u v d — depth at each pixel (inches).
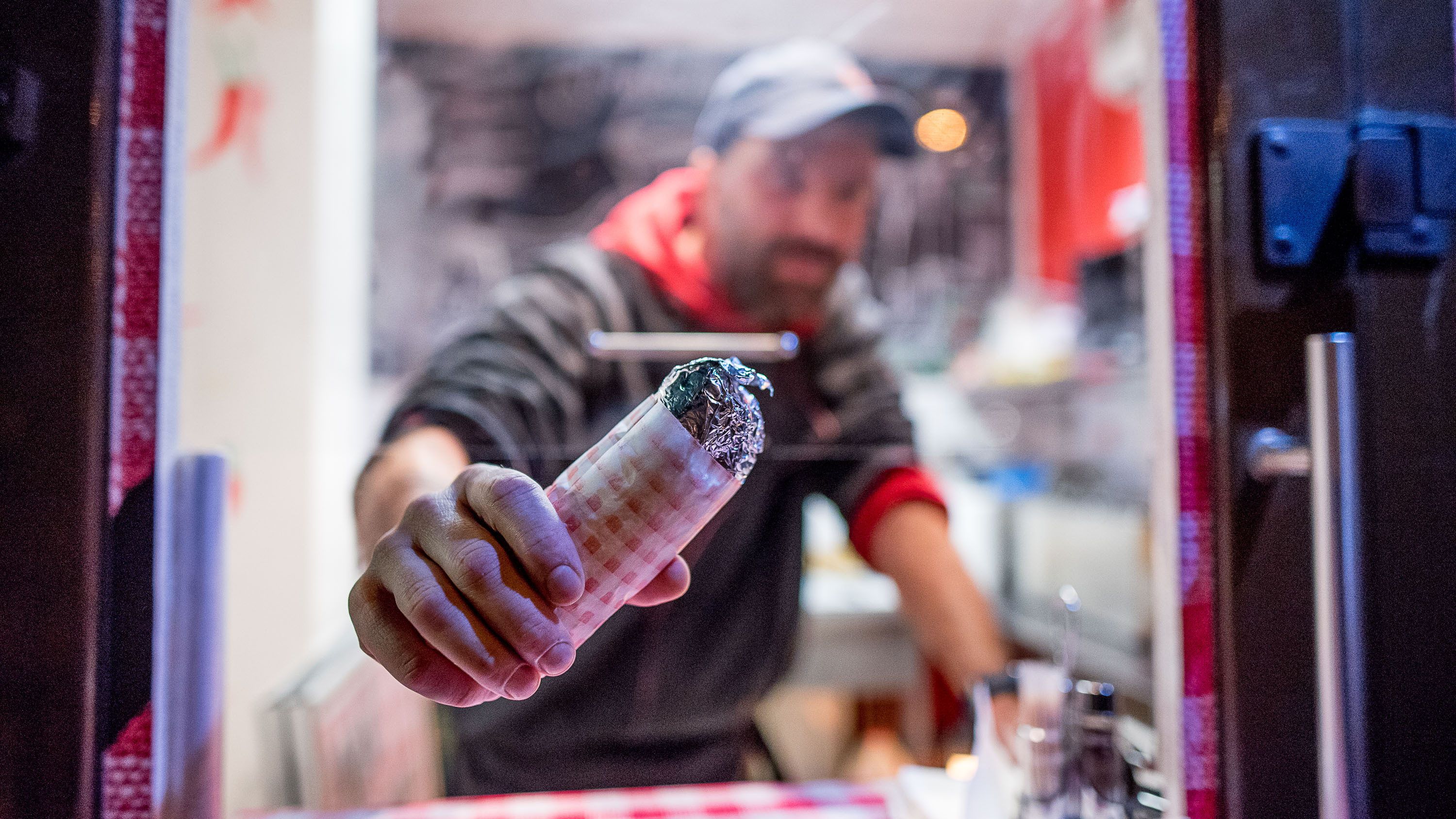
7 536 18.9
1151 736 30.4
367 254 59.7
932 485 56.1
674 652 42.7
